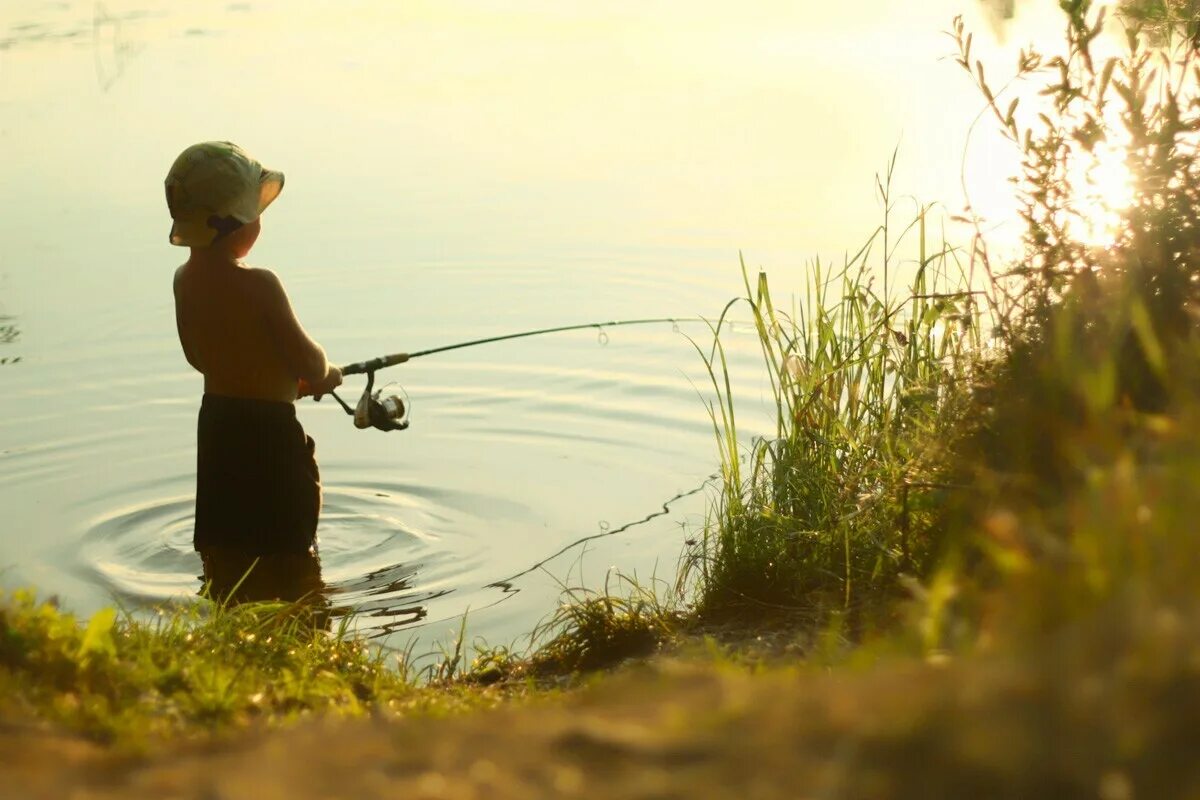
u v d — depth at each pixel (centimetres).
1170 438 378
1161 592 273
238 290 817
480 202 1789
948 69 2434
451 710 532
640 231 1627
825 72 2528
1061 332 538
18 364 1260
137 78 2584
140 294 1452
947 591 385
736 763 243
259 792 269
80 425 1133
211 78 2603
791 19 3195
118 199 1791
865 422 781
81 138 2117
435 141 2141
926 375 727
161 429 1126
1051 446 529
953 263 1256
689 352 1264
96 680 455
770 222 1627
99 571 842
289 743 311
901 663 302
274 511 837
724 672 387
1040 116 640
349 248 1608
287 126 2239
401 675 651
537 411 1143
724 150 2003
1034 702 234
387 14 3391
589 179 1891
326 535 902
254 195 832
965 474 586
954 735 231
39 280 1485
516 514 934
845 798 224
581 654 691
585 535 893
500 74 2666
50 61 2720
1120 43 756
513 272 1500
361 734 314
